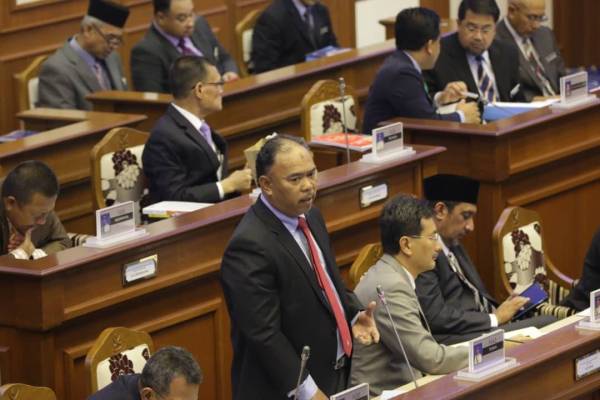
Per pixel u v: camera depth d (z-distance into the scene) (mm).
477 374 12438
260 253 12203
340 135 19094
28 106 23156
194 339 15336
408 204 13852
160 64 22766
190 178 17328
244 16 29469
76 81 22516
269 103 22516
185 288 15125
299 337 12438
